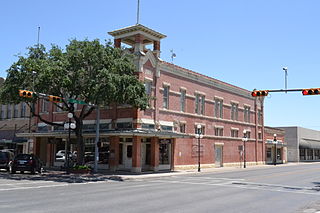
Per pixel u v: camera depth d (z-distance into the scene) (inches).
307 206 530.0
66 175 992.2
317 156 3284.9
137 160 1141.1
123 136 1196.5
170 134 1162.0
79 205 478.0
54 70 906.7
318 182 962.1
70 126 1039.6
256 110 2001.7
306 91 843.4
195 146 1448.1
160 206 490.3
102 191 657.0
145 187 751.7
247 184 864.9
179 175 1150.3
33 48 1018.7
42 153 1457.9
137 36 1218.6
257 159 1978.3
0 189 659.4
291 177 1127.0
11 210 430.6
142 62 1189.1
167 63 1316.4
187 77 1430.9
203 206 502.9
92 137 1256.8
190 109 1435.8
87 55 968.9
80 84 994.1
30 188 685.3
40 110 1491.1
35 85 940.6
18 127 1583.4
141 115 1168.8
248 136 1913.1
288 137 2802.7
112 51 1042.1
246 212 463.8
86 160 1263.5
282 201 585.0
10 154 1154.0
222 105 1673.2
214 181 933.2
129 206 481.7
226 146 1680.6
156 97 1227.9
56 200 523.5
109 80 923.4
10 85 959.6
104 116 1244.5
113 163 1166.3
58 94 1006.4
